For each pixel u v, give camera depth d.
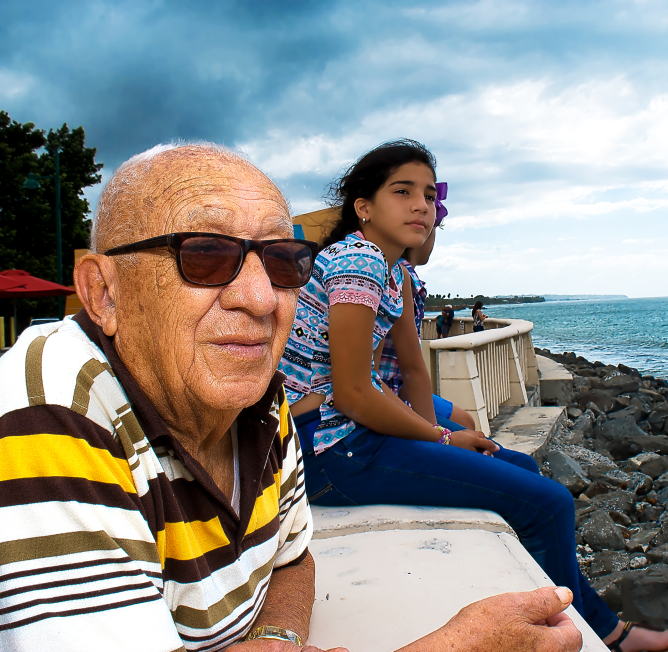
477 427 4.70
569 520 1.96
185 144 0.97
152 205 0.87
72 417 0.74
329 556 1.69
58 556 0.69
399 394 2.63
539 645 0.94
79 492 0.72
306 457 2.06
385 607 1.40
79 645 0.67
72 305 18.05
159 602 0.75
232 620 0.94
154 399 0.93
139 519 0.77
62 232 26.00
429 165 2.16
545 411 6.45
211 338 0.86
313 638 1.27
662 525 4.00
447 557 1.67
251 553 0.99
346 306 1.87
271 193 0.95
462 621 0.94
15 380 0.75
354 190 2.21
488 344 5.90
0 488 0.69
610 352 38.31
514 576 1.55
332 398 2.03
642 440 6.69
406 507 2.06
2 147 24.39
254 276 0.88
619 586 2.88
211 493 0.89
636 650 1.92
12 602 0.66
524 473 2.00
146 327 0.88
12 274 16.03
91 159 27.95
